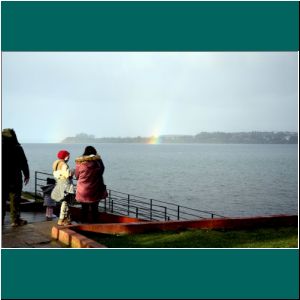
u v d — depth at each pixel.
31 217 10.05
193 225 9.24
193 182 73.75
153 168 111.25
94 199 8.73
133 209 31.98
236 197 55.12
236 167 120.75
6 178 8.04
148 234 8.61
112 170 101.38
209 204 48.50
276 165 133.38
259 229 9.55
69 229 7.68
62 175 8.59
